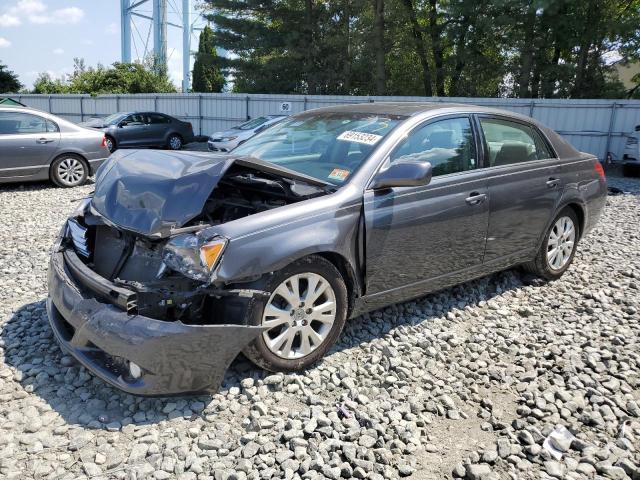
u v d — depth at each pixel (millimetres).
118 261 3422
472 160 4340
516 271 5496
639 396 3389
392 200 3742
